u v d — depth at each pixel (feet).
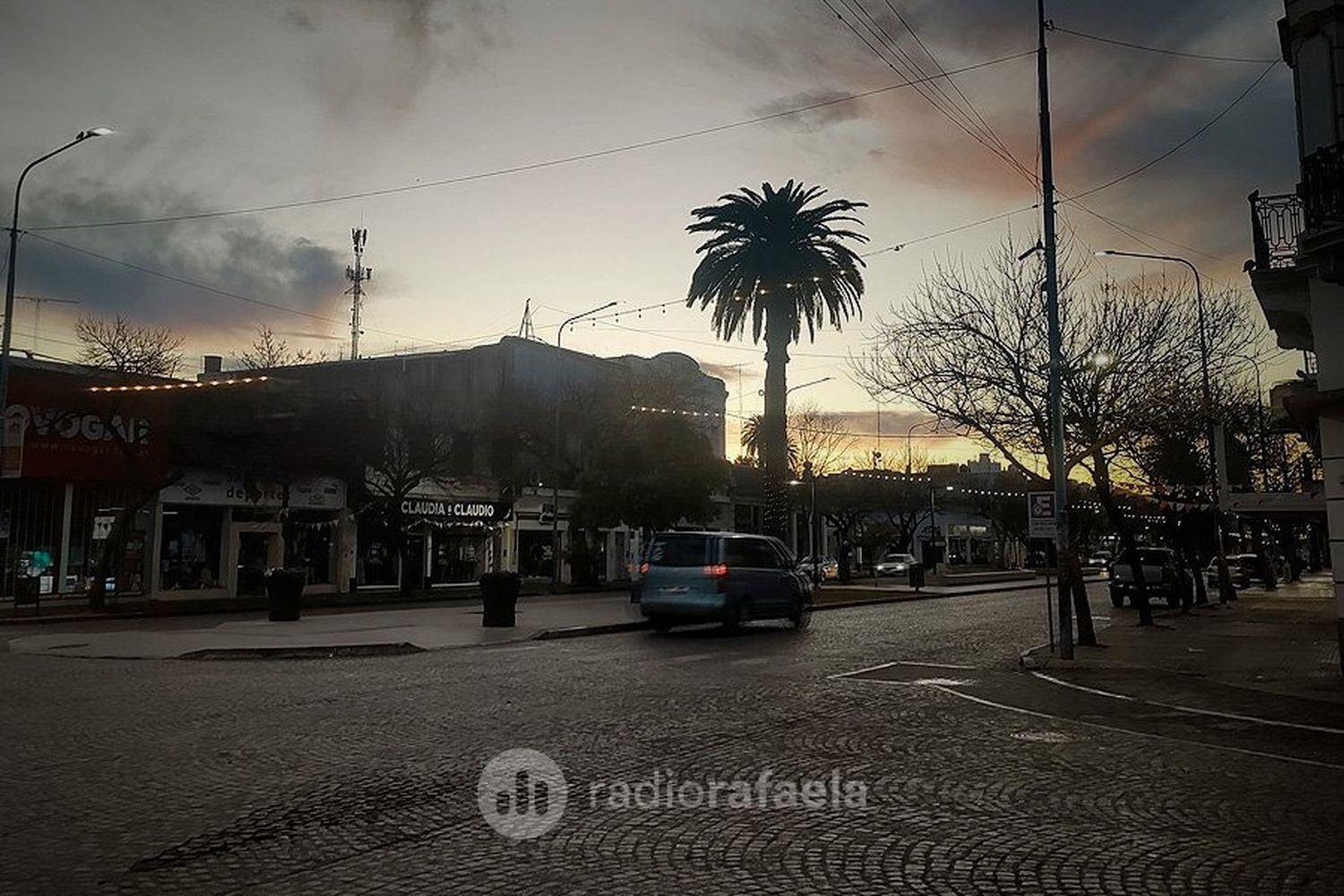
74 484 103.96
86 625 83.10
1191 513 121.80
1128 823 23.29
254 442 114.52
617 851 20.90
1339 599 51.70
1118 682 51.08
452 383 156.04
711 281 122.21
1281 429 71.82
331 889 18.43
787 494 121.70
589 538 173.06
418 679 46.65
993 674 53.67
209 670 50.19
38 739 31.76
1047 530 61.11
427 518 141.59
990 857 20.63
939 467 298.76
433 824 22.68
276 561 123.44
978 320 73.15
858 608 110.73
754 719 37.06
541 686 44.47
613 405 153.69
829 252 122.62
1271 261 52.29
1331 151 43.91
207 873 19.25
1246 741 34.37
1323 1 48.32
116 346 126.82
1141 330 72.08
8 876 18.94
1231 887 18.85
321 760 28.99
